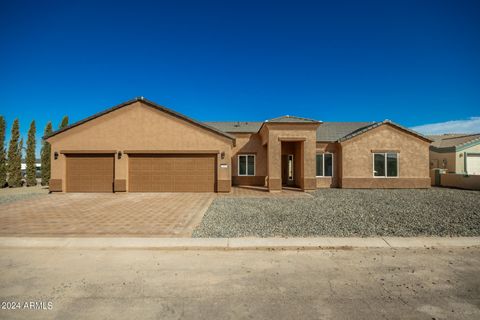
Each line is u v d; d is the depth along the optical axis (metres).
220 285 4.45
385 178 19.33
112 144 16.59
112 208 11.34
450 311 3.66
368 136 19.44
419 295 4.10
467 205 12.04
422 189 18.97
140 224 8.52
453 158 22.55
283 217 9.52
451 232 7.57
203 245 6.41
